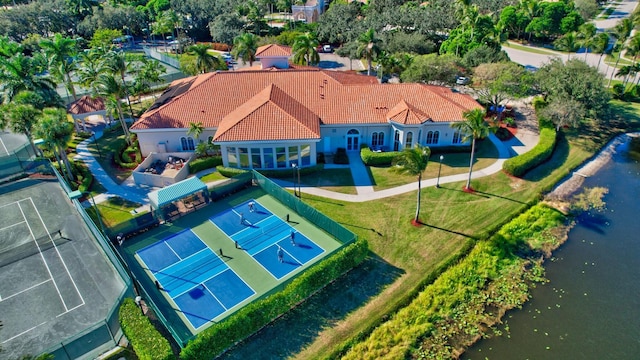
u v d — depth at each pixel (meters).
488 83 56.59
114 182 45.59
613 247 35.94
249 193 42.88
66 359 25.00
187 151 50.19
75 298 30.38
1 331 27.75
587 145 52.56
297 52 73.31
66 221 39.41
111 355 25.75
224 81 52.91
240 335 26.66
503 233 36.62
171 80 77.25
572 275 33.06
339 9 97.12
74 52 64.88
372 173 46.22
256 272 32.47
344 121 48.69
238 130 44.53
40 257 34.59
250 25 103.00
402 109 48.56
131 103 66.56
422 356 26.50
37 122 43.12
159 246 35.72
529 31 96.25
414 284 31.28
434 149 49.78
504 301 30.67
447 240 35.75
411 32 91.75
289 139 44.03
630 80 72.62
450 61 61.47
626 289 31.73
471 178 44.72
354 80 58.06
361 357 26.05
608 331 28.38
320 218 36.62
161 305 29.61
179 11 110.94
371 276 32.03
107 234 35.50
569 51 77.69
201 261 33.84
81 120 57.09
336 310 29.23
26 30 103.38
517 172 44.94
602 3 128.38
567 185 44.47
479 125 39.16
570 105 50.00
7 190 44.78
